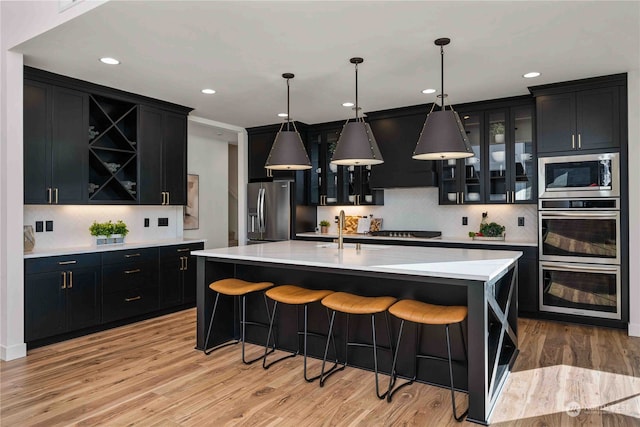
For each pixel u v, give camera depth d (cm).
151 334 411
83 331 405
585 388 282
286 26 289
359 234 593
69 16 281
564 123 425
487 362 244
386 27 290
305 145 631
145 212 518
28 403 263
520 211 504
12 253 342
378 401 267
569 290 430
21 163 348
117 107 470
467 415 244
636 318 393
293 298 303
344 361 329
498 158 486
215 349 366
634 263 394
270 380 300
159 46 324
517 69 380
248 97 471
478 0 254
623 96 398
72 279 389
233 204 939
